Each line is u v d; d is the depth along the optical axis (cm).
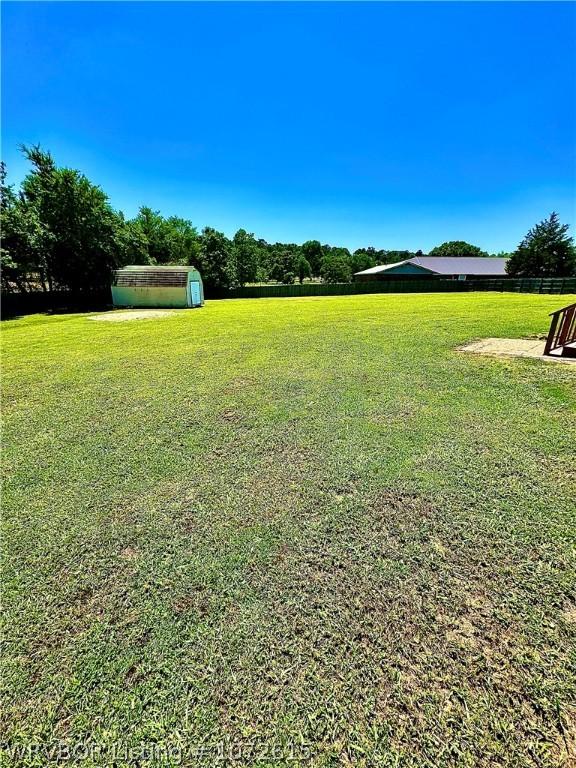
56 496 264
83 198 1931
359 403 429
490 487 254
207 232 3325
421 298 2278
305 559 196
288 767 111
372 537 211
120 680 138
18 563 201
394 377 530
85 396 498
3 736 123
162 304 2069
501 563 189
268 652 147
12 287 1880
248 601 172
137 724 124
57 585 186
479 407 405
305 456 309
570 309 636
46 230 1858
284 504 245
